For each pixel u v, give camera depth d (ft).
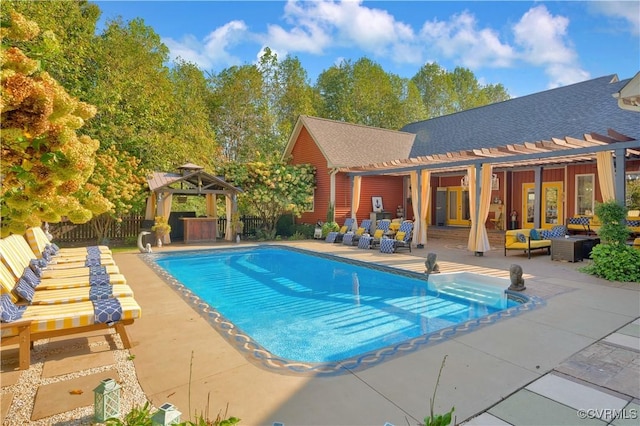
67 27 59.00
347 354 16.52
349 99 125.49
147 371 12.76
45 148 9.21
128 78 67.36
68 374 12.51
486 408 10.23
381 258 39.58
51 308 14.75
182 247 49.88
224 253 48.47
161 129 74.38
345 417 9.81
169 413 7.86
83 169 10.30
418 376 12.28
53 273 21.98
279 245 52.49
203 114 97.14
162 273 32.04
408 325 20.57
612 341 15.39
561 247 36.47
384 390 11.32
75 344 15.35
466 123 68.64
